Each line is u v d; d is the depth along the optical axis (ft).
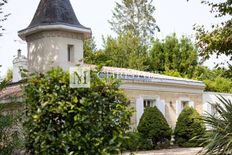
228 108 27.81
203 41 31.01
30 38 54.90
